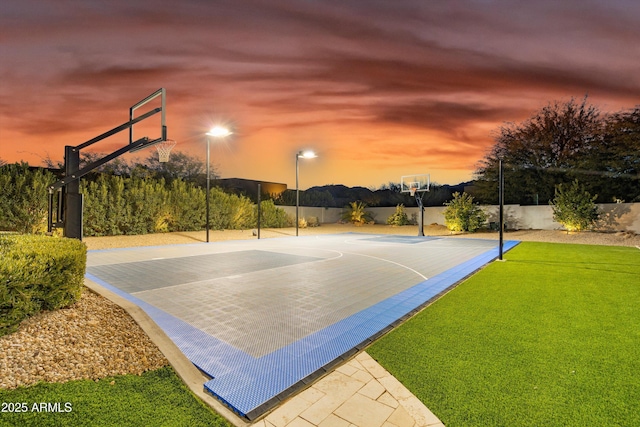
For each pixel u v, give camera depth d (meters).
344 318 4.98
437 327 4.49
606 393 2.81
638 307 5.42
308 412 2.60
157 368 3.26
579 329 4.38
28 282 3.66
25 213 12.80
